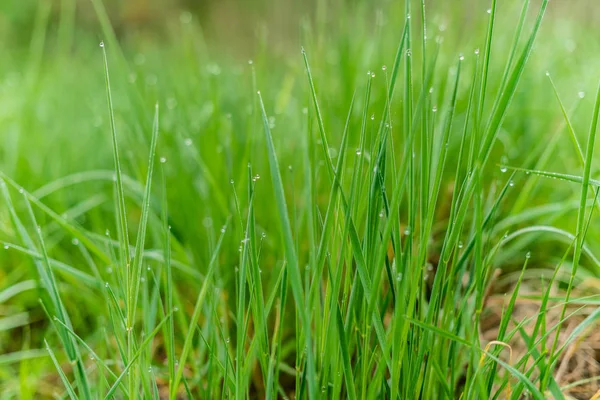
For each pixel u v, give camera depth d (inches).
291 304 25.9
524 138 34.9
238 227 26.8
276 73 52.1
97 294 27.8
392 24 38.0
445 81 29.7
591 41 46.0
